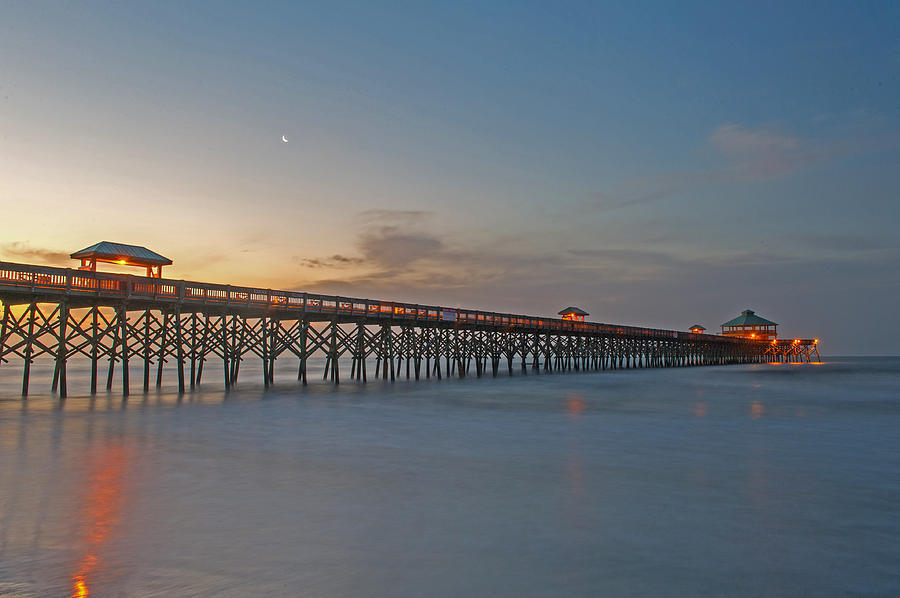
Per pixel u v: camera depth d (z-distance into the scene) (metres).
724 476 14.85
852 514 11.68
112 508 11.59
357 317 42.59
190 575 8.47
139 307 35.00
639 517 11.39
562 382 50.47
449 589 8.15
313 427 22.41
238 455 16.95
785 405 33.09
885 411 30.12
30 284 27.19
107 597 7.73
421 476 14.59
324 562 9.02
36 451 17.08
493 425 23.55
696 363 100.69
